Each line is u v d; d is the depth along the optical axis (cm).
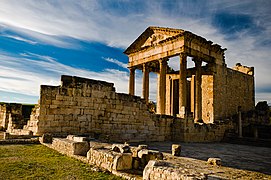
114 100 2147
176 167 737
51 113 1791
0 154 1105
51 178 783
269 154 1828
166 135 2577
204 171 1016
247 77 4162
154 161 767
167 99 4278
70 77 1920
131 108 2269
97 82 2059
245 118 3625
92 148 1028
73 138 1353
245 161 1414
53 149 1298
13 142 1448
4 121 2906
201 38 3128
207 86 3497
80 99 1941
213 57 3447
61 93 1852
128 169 899
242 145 2620
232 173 1030
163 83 3278
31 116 1875
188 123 2600
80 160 1041
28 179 764
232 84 3784
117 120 2152
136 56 3897
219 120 3372
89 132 1966
